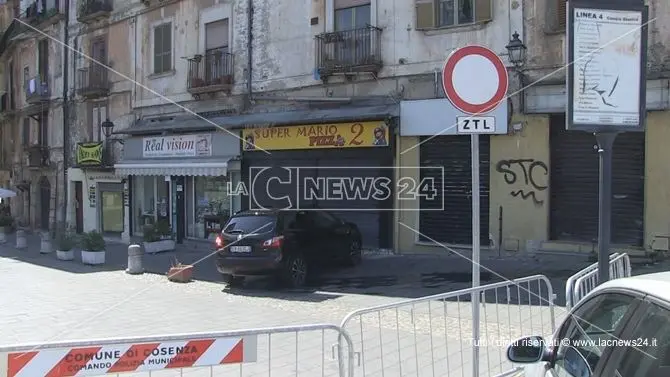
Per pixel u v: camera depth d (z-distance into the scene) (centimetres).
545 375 316
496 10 1361
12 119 3325
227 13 1898
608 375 240
